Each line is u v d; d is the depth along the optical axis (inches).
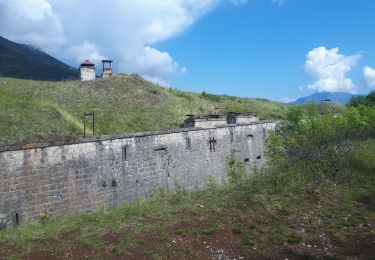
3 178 524.4
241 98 2137.1
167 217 489.4
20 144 548.7
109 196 664.4
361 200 535.5
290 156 762.2
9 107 936.9
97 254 382.3
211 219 476.1
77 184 614.5
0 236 452.8
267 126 1142.3
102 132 1106.7
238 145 1016.9
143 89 1614.2
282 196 553.0
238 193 585.3
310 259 367.9
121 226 462.0
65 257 377.7
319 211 497.0
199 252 384.8
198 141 882.1
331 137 849.5
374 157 738.2
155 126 1278.3
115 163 678.5
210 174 911.0
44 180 571.2
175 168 810.2
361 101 1812.3
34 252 392.8
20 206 541.3
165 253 378.6
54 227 482.3
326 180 619.5
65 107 1219.9
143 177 732.7
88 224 484.1
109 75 1819.6
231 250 391.5
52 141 583.8
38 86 1374.3
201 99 1866.4
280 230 435.8
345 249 387.2
